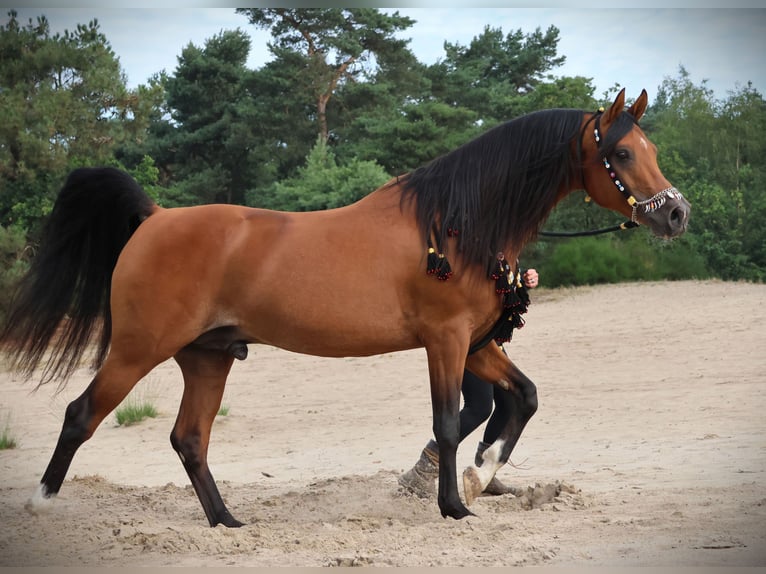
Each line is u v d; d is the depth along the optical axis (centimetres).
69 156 2480
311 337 580
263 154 4281
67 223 627
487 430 672
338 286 572
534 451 878
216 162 4500
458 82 4750
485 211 583
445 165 593
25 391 1500
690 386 1256
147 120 2647
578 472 747
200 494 605
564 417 1092
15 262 1994
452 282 571
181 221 588
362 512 628
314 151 3431
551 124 598
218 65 4484
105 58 2523
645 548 479
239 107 4294
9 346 632
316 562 479
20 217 2411
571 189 613
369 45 4384
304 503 666
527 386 619
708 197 3362
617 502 606
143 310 574
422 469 668
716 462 750
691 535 502
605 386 1323
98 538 563
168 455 998
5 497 736
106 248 630
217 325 588
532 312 2533
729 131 3525
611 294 2842
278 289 574
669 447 842
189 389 622
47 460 947
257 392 1498
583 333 1995
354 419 1203
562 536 515
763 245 3344
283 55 4203
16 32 2405
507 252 589
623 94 584
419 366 1706
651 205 579
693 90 3641
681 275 3269
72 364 633
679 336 1819
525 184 592
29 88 2438
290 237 583
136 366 580
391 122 3622
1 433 1109
